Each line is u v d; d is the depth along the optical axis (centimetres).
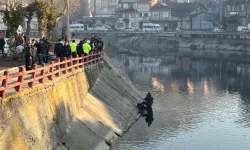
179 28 14900
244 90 5866
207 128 3884
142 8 15400
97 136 3170
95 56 4547
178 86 6106
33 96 2455
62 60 3481
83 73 3831
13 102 2192
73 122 3092
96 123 3356
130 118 4062
